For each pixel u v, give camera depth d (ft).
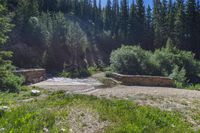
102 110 23.15
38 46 108.37
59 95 31.12
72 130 18.88
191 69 91.45
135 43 183.11
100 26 233.55
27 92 36.70
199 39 154.71
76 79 72.90
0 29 38.91
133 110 24.29
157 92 42.55
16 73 48.44
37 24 111.86
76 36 139.74
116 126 19.94
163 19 182.19
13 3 119.14
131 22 188.24
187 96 39.75
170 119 24.00
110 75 78.59
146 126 20.45
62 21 134.51
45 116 20.25
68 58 125.80
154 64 81.97
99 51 178.81
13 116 19.83
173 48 100.58
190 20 159.74
